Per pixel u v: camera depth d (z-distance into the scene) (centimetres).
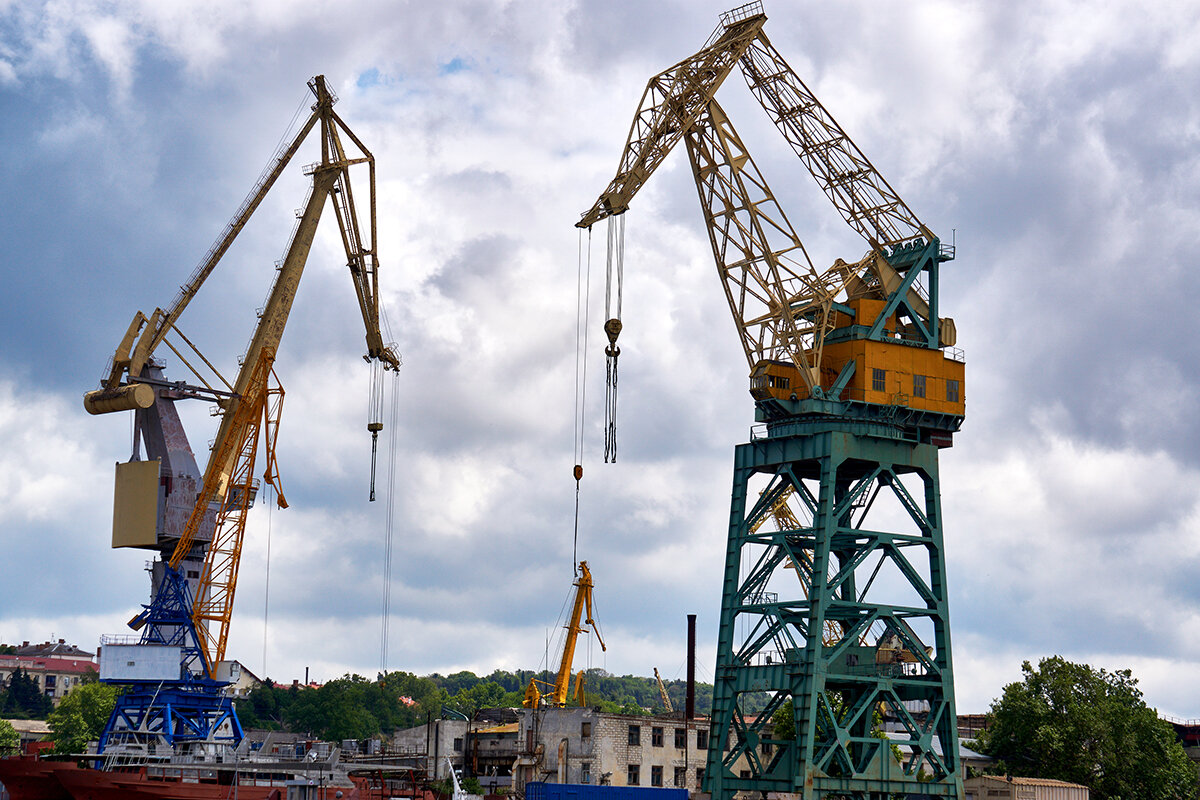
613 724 11788
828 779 8775
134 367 11762
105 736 11062
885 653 9738
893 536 9381
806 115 9800
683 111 9412
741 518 9706
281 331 11769
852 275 9612
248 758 10225
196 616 11344
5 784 9762
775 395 9456
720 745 9406
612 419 9469
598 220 9538
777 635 9375
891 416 9488
